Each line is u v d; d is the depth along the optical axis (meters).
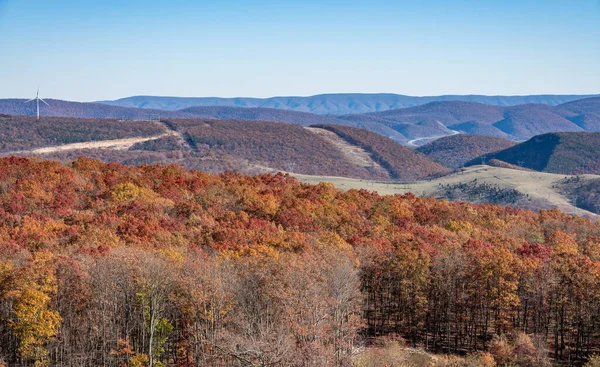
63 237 80.12
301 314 56.44
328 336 55.38
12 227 85.31
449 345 79.06
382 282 88.31
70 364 60.09
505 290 76.81
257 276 65.56
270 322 59.97
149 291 61.25
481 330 88.44
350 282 69.50
